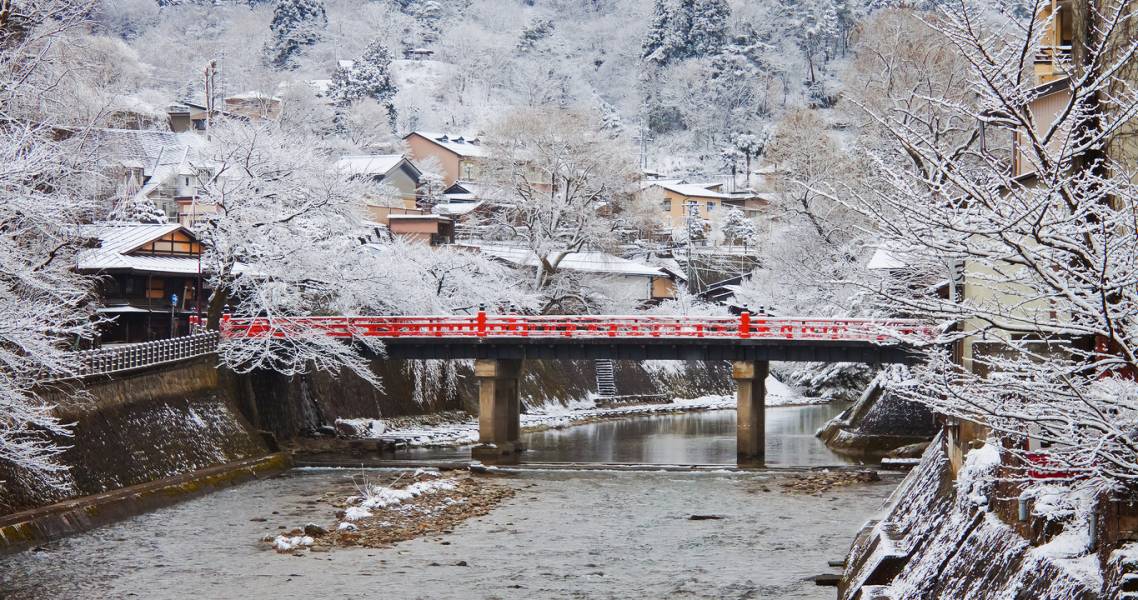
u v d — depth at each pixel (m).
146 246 57.53
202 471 41.94
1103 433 10.67
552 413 71.00
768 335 49.19
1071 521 14.39
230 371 49.97
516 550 30.81
